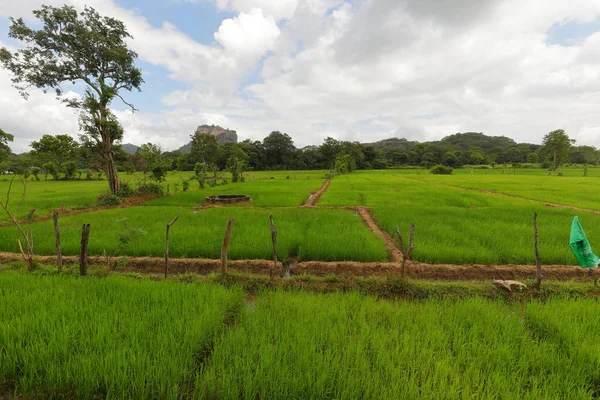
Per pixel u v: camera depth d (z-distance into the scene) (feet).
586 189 77.87
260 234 28.14
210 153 191.52
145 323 12.24
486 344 11.66
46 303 14.06
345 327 12.55
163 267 22.54
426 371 9.96
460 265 21.88
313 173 236.22
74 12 53.83
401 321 13.34
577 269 21.08
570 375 9.82
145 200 63.00
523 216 37.45
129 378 9.21
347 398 8.78
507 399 8.56
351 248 24.17
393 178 144.97
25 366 9.66
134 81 63.57
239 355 10.42
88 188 98.89
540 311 14.08
